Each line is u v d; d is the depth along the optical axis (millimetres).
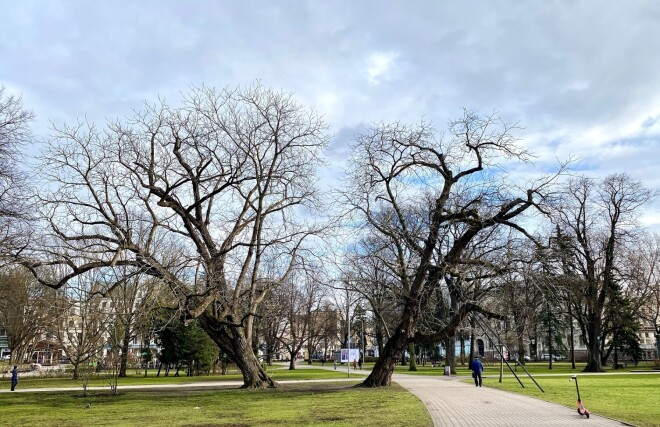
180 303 24766
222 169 28594
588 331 52719
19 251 23234
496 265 25469
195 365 52906
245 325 30234
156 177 27016
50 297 42625
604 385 30547
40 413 19125
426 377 44375
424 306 28516
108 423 15875
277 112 28891
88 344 44281
